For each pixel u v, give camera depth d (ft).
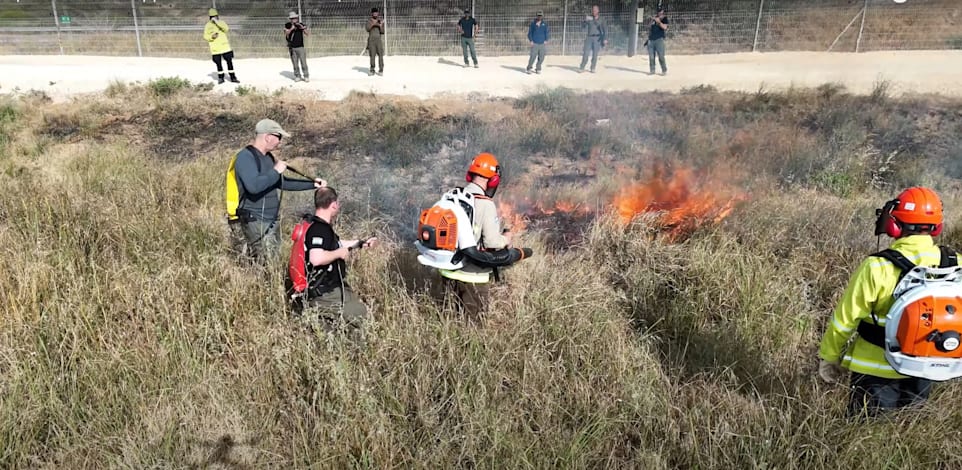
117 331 14.64
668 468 11.57
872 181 28.19
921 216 10.00
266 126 17.42
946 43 63.87
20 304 15.35
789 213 21.59
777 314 15.94
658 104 42.70
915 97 42.47
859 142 33.22
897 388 10.89
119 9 74.90
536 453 11.53
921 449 10.94
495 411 12.32
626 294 17.63
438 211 14.34
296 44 49.26
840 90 45.01
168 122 42.14
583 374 13.53
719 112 40.57
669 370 14.19
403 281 16.30
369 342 13.89
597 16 53.98
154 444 11.85
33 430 12.01
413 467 11.32
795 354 14.88
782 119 38.88
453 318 14.85
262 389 12.99
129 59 64.44
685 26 66.28
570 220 23.94
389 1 68.69
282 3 72.28
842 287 17.54
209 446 12.09
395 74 53.78
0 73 53.98
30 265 16.57
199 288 15.99
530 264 18.33
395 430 12.16
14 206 21.71
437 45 65.36
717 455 11.39
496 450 11.40
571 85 48.52
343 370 12.75
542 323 15.11
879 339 10.51
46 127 41.52
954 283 9.66
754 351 14.89
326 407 12.23
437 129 37.27
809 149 31.60
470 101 44.75
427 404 12.71
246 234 17.85
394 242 20.15
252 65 59.82
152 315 14.85
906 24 65.72
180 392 12.87
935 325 9.41
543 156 33.45
